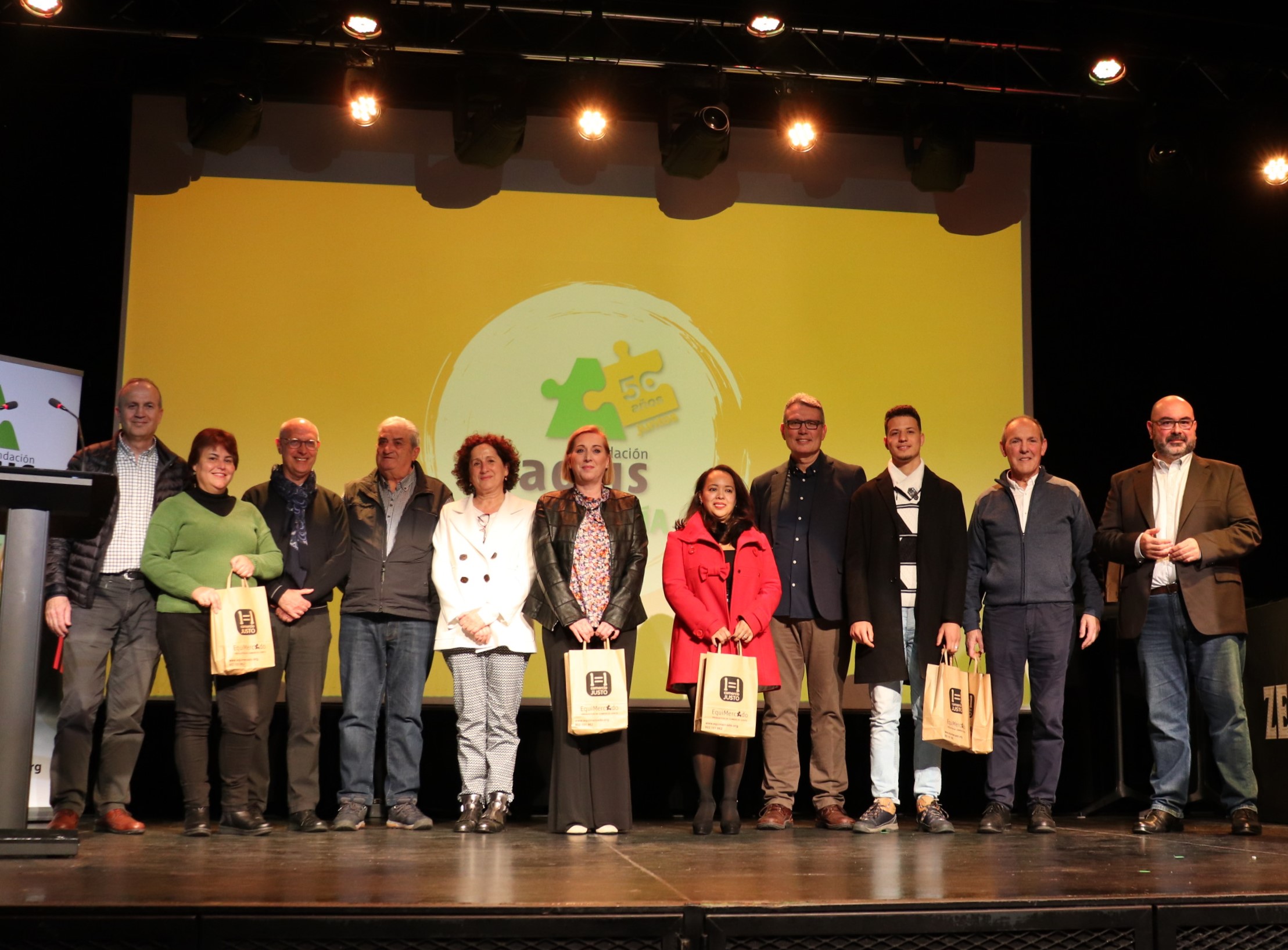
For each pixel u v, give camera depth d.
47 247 5.12
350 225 5.20
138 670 4.01
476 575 4.18
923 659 4.22
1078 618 5.25
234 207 5.14
